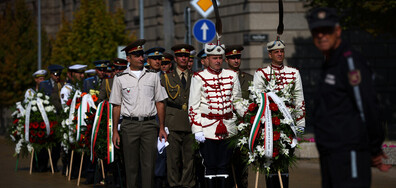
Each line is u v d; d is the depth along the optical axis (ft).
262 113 44.06
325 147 27.09
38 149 70.13
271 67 46.24
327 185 27.58
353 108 26.73
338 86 26.78
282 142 44.52
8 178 65.87
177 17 139.74
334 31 27.17
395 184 55.98
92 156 56.24
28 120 69.56
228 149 46.37
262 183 58.95
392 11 96.84
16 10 148.97
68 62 125.80
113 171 57.93
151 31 150.92
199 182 53.42
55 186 59.88
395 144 69.31
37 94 71.26
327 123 27.07
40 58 145.79
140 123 47.34
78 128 60.75
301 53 120.67
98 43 124.77
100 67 68.80
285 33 120.16
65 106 66.80
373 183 56.54
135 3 159.02
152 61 54.29
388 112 127.85
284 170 45.21
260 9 118.21
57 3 198.18
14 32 144.25
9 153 92.99
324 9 27.35
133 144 47.57
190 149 53.57
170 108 53.72
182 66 55.16
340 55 27.04
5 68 139.54
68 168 68.85
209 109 46.09
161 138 48.65
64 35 132.26
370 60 127.24
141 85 47.50
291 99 45.27
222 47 46.44
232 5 122.01
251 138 44.14
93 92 62.28
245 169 46.26
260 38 118.01
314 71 121.08
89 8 126.41
